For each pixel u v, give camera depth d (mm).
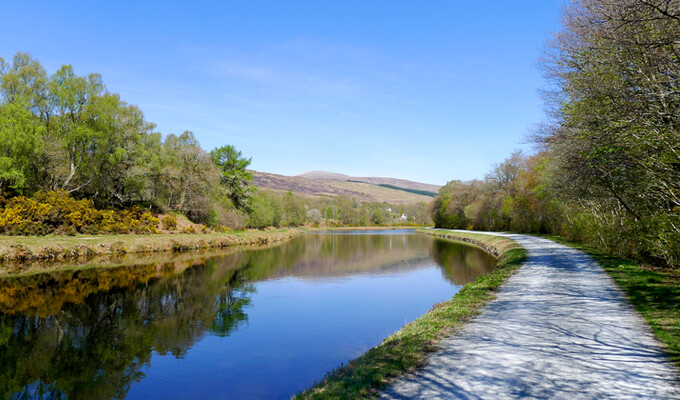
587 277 13875
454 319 9211
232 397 7875
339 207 138500
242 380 8688
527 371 5855
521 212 51438
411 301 16469
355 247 46750
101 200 43781
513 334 7777
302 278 23203
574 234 30594
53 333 12109
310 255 37031
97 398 7930
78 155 40000
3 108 31922
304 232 95562
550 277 14414
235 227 56906
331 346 10820
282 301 16656
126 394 8078
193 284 20719
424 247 45188
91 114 39094
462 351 6914
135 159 43531
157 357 10141
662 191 14453
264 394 7992
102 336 11852
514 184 57906
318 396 5586
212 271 25344
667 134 11812
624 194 17484
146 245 34906
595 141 13469
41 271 22781
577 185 18438
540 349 6828
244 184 61219
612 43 11844
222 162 60312
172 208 52250
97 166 41656
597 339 7211
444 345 7328
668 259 13844
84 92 38875
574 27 13867
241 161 60906
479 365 6191
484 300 11336
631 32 11250
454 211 86000
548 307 9875
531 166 49312
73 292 17984
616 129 12859
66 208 33594
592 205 23875
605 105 12875
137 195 46250
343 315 14188
